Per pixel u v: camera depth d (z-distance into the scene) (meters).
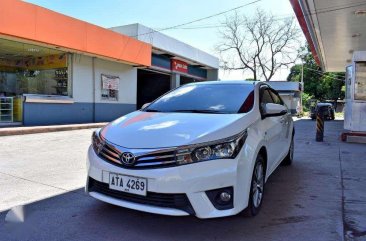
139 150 3.20
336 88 51.41
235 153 3.29
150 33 20.98
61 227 3.47
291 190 4.96
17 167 6.17
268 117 4.54
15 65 18.08
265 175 4.18
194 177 3.07
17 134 11.47
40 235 3.29
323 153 8.38
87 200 4.29
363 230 3.53
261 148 3.92
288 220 3.77
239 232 3.43
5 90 18.23
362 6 12.09
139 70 24.84
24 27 12.02
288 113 6.21
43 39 12.84
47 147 8.71
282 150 5.57
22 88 18.00
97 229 3.44
